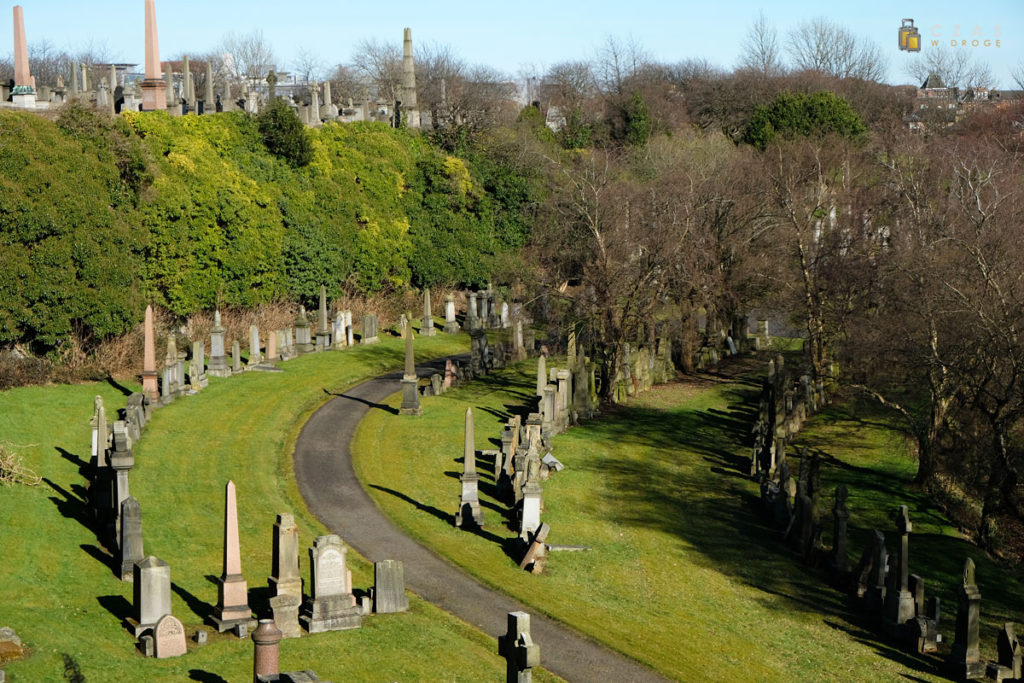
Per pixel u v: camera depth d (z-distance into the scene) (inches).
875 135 4050.2
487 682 958.4
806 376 2215.8
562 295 2415.1
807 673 1082.1
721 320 2721.5
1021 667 1102.4
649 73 6077.8
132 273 2119.8
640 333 2434.8
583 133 4069.9
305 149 2940.5
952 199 2129.7
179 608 1077.8
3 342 1950.1
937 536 1569.9
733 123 5083.7
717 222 2519.7
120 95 3107.8
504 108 4269.2
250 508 1428.4
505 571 1283.2
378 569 1112.8
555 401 1980.8
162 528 1315.2
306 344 2480.3
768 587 1321.4
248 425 1846.7
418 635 1053.2
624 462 1815.9
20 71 2760.8
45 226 1939.0
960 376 1683.1
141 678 895.7
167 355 1953.7
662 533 1477.6
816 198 2687.0
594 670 1030.4
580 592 1246.3
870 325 1911.9
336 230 2888.8
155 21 2802.7
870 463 1899.6
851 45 6530.5
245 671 925.2
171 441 1705.2
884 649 1159.6
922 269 1797.5
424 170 3272.6
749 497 1674.5
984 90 5570.9
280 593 1042.1
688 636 1149.7
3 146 1941.4
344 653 991.6
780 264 2532.0
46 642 950.4
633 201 2405.3
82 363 2006.6
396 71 5078.7
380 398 2135.8
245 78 5413.4
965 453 1797.5
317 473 1633.9
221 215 2470.5
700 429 2079.2
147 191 2297.0
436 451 1781.5
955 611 1306.6
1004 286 1756.9
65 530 1266.0
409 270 3181.6
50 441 1609.3
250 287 2564.0
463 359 2554.1
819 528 1428.4
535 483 1343.5
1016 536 1615.4
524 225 3351.4
